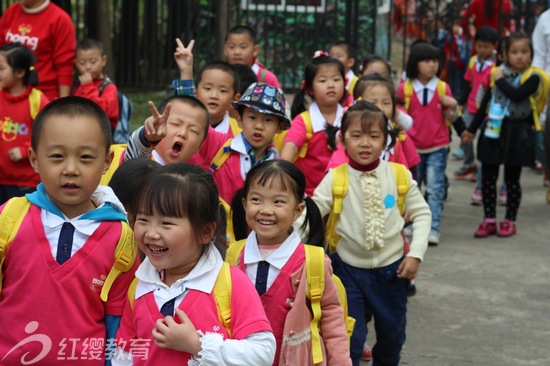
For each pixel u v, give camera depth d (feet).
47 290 11.82
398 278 18.15
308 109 23.07
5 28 27.94
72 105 11.78
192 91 19.65
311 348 13.83
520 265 28.66
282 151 21.98
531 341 22.25
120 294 12.18
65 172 11.43
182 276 11.99
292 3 47.70
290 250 13.99
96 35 44.11
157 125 14.74
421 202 18.28
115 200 12.37
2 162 24.40
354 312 17.93
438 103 30.42
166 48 48.65
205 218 11.69
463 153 44.42
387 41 48.42
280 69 47.70
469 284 26.66
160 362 11.62
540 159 38.29
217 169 18.75
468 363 20.75
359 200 17.93
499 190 38.91
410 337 22.31
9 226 11.91
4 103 24.25
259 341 11.58
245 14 46.42
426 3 51.93
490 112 30.76
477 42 39.17
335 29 44.45
